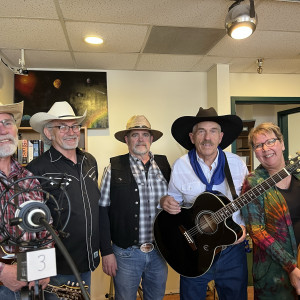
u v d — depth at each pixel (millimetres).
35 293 796
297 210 1356
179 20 1847
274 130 1416
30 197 1189
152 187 1806
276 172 1399
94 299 2705
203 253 1499
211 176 1632
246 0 1624
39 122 1641
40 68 2734
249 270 2873
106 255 1692
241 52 2447
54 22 1840
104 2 1616
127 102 2889
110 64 2688
